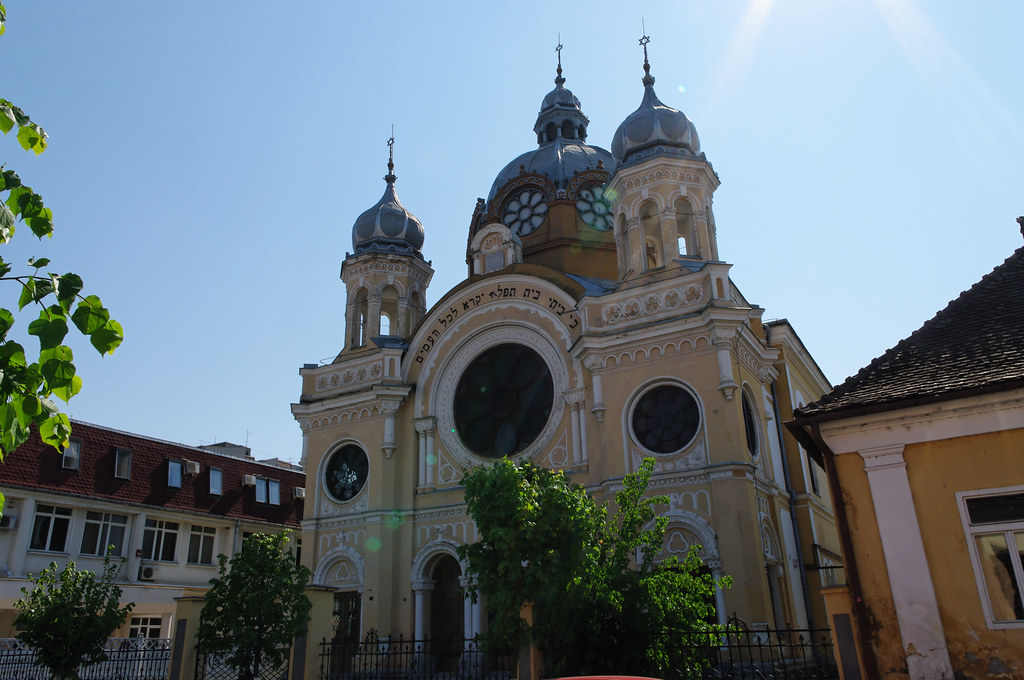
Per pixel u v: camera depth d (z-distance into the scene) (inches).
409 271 1391.5
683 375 960.3
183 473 1546.5
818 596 996.6
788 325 1124.5
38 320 267.1
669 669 587.5
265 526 1665.8
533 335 1131.9
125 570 1391.5
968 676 461.7
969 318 577.6
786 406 1093.8
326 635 751.7
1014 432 486.3
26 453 1288.1
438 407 1176.2
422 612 1076.5
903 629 482.0
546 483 642.8
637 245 1088.2
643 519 672.4
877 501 508.4
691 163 1114.1
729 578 653.3
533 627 592.1
